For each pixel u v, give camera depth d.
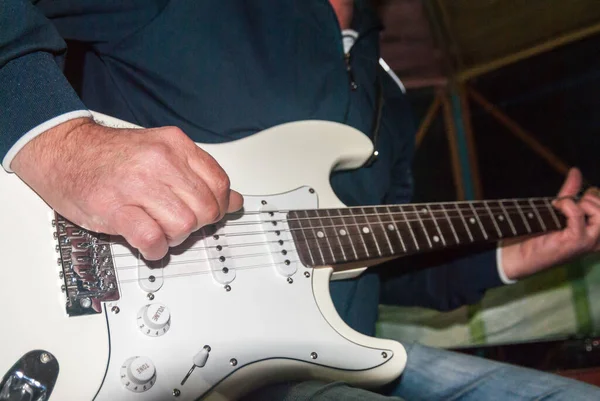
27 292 0.72
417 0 2.26
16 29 0.75
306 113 1.15
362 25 1.34
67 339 0.72
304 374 0.88
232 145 0.99
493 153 2.40
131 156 0.69
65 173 0.70
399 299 1.46
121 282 0.78
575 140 2.20
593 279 1.95
